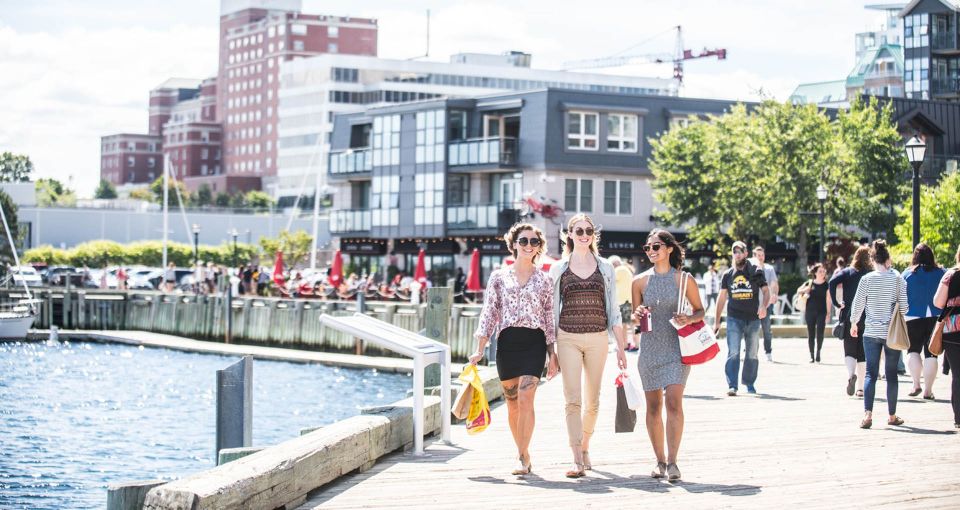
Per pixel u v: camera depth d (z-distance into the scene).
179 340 48.03
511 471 11.62
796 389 19.11
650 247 11.06
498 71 153.88
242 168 193.12
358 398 31.41
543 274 11.19
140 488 8.34
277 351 42.88
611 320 11.19
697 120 57.22
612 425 15.14
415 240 65.31
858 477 11.18
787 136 52.19
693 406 16.84
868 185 55.34
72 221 105.19
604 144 60.16
